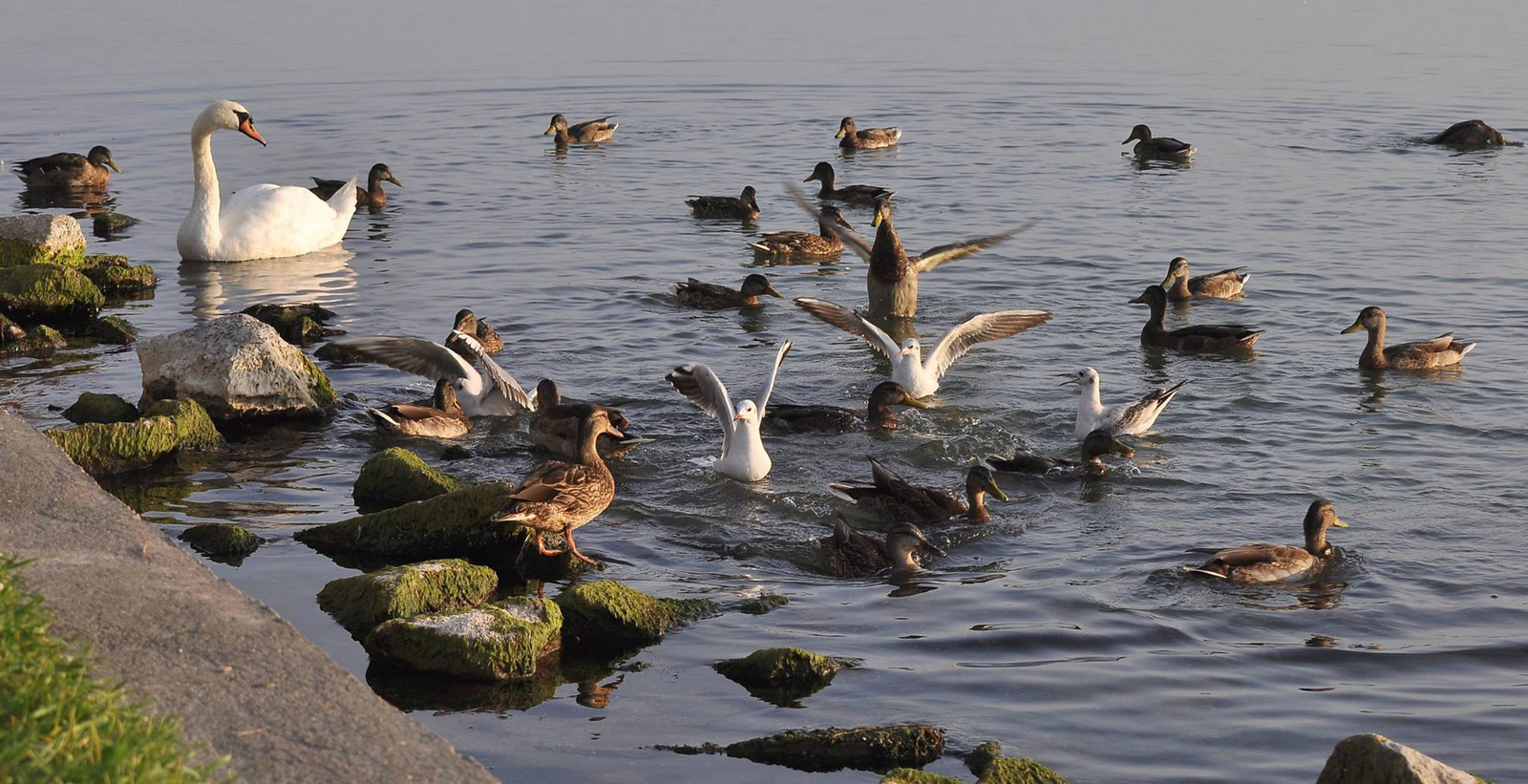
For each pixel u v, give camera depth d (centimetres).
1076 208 3142
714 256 2809
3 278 2295
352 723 743
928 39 5631
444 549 1401
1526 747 1027
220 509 1498
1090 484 1609
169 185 3338
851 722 1060
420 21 6012
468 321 2077
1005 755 998
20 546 945
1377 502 1533
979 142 3894
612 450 1688
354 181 2917
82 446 1591
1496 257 2686
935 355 1975
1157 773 988
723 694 1107
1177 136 3941
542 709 1080
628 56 5203
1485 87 4572
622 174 3531
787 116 4244
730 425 1639
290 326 2205
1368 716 1072
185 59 4925
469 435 1800
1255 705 1091
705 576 1362
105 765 600
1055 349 2197
